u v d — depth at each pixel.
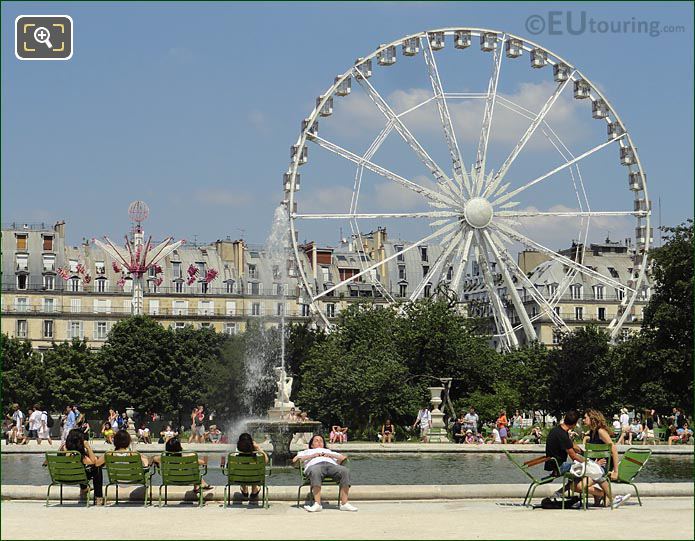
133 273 159.12
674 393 77.44
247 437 28.66
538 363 96.44
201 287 172.75
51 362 128.88
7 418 77.94
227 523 24.34
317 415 79.75
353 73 95.81
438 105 97.44
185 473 28.38
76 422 59.41
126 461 28.47
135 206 162.12
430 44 97.44
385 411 77.69
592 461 27.83
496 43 98.75
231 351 112.25
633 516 25.41
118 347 126.12
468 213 97.50
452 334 85.88
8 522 24.61
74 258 171.12
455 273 98.19
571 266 101.19
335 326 93.94
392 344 85.75
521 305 100.31
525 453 53.03
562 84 100.31
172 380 126.25
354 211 95.25
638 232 103.06
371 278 99.19
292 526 23.75
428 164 96.81
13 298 164.88
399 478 40.25
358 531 22.84
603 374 94.56
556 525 23.69
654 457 50.16
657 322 77.31
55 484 28.92
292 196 95.25
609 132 102.56
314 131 95.50
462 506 28.19
